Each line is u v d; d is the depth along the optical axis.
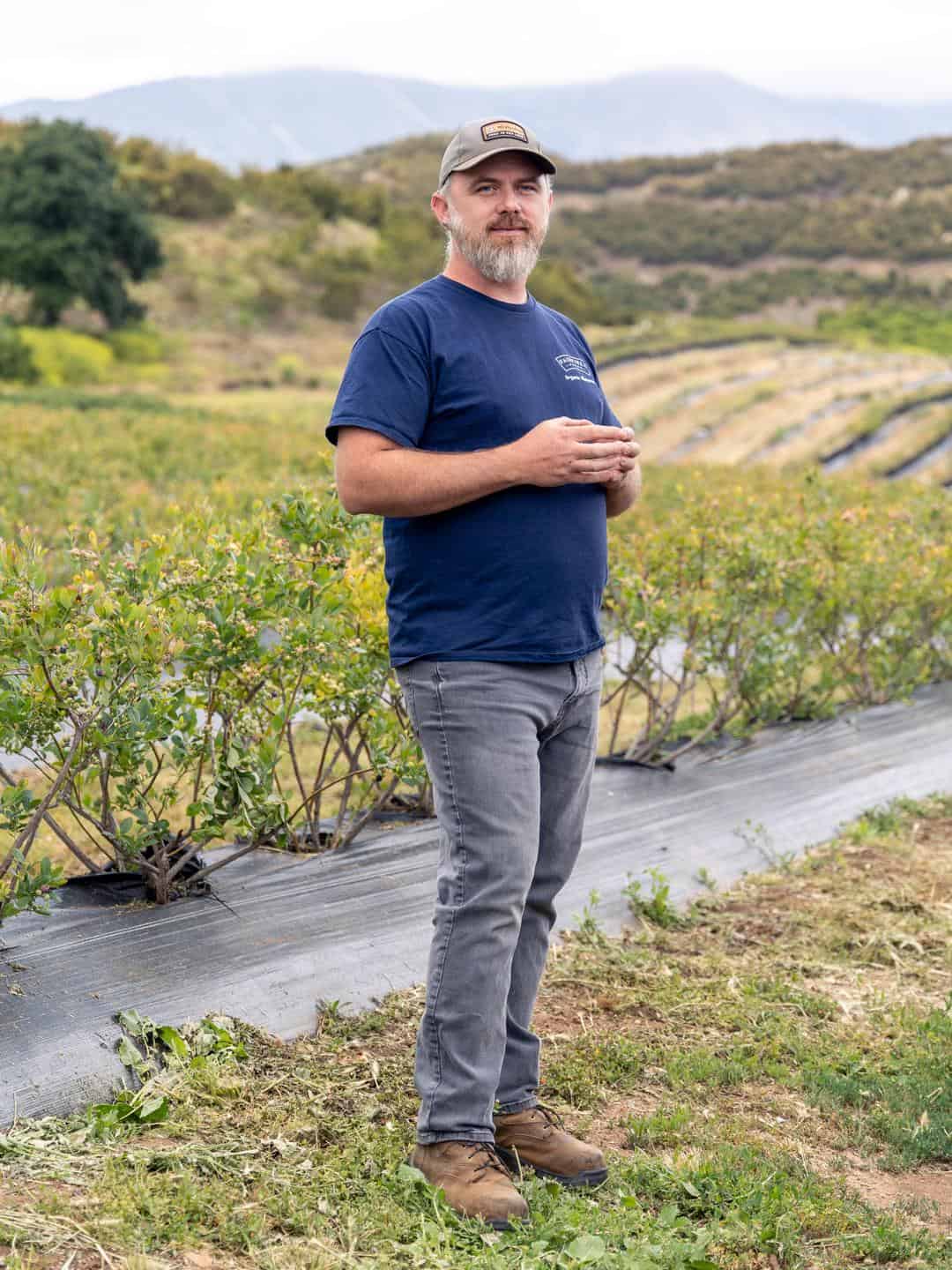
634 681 6.54
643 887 4.92
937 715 8.05
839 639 8.53
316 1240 2.47
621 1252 2.46
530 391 2.77
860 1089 3.48
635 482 2.98
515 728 2.71
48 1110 2.90
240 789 3.98
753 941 4.57
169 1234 2.42
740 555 6.77
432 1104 2.73
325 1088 3.15
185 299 62.53
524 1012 2.98
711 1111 3.33
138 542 4.16
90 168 56.66
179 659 3.95
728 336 60.47
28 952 3.58
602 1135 3.16
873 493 14.07
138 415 31.38
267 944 3.84
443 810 2.77
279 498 4.56
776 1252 2.65
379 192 84.31
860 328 83.69
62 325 56.59
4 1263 2.22
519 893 2.73
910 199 123.94
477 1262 2.42
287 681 4.53
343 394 2.69
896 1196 3.00
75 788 3.95
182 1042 3.18
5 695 3.55
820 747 7.09
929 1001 4.17
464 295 2.80
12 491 13.56
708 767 6.52
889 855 5.64
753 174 136.00
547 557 2.72
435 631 2.72
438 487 2.61
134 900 4.05
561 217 130.75
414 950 4.02
